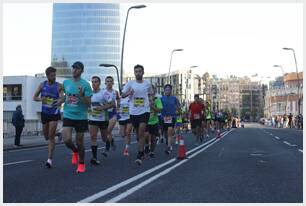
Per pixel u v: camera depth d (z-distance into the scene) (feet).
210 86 472.85
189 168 38.73
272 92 456.04
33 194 26.20
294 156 50.96
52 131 38.50
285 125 262.47
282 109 431.84
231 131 152.25
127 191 27.25
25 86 236.02
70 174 34.73
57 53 349.82
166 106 53.67
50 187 28.60
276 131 153.79
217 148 63.05
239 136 106.32
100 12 341.62
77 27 347.36
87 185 29.43
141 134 40.98
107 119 43.29
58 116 38.68
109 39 342.03
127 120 55.36
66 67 346.54
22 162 44.73
